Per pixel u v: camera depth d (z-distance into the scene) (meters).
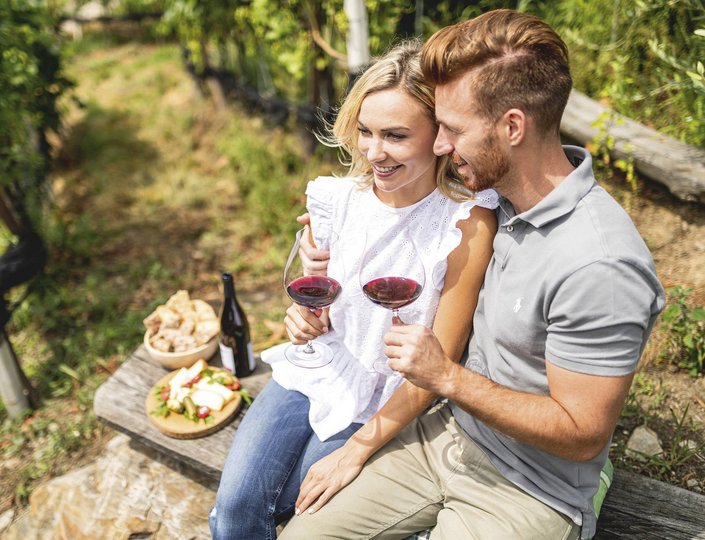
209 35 5.73
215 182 5.53
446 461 1.91
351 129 1.95
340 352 2.18
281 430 2.11
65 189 5.70
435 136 1.84
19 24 4.07
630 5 3.35
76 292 4.40
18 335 4.12
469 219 1.88
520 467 1.77
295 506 2.02
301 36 4.67
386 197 2.00
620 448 2.40
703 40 3.00
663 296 1.55
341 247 2.06
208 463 2.33
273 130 5.75
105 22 8.91
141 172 5.84
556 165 1.62
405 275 1.98
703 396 2.57
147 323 2.79
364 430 1.97
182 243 4.85
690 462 2.34
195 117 6.45
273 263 4.47
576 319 1.52
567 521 1.75
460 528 1.78
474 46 1.54
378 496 1.89
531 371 1.72
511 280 1.69
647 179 3.17
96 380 3.65
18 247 3.88
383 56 1.86
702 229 3.01
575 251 1.53
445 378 1.65
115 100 7.29
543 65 1.51
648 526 2.07
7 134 3.84
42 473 3.21
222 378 2.57
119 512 2.61
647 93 3.36
